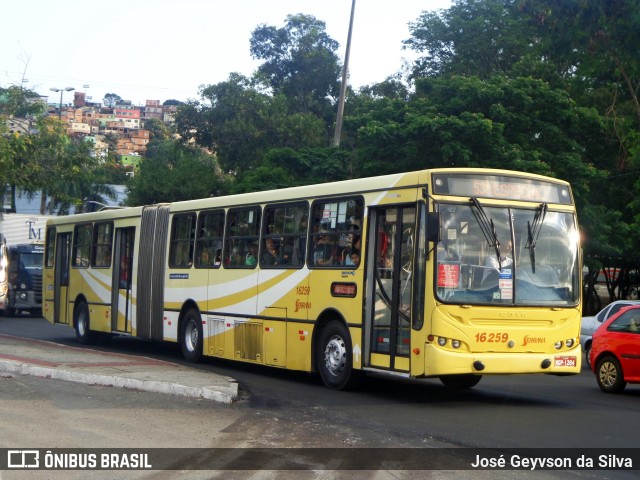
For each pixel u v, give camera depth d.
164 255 19.66
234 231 17.30
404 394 14.04
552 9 22.28
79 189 57.16
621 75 26.89
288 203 15.73
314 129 51.41
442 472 8.23
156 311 19.73
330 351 14.35
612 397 14.82
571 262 13.27
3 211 37.41
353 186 14.08
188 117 53.88
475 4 42.97
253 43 59.50
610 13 21.80
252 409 11.92
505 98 29.83
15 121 34.06
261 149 50.78
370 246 13.56
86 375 14.09
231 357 17.02
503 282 12.58
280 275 15.64
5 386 13.45
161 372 14.71
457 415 11.81
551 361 12.77
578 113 30.42
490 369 12.27
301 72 58.09
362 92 54.09
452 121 28.16
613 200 31.55
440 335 12.09
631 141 27.05
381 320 13.27
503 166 28.33
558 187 13.44
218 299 17.53
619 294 42.09
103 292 22.02
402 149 29.67
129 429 10.10
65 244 24.53
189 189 50.53
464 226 12.49
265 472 8.10
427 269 12.23
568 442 9.91
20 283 35.53
